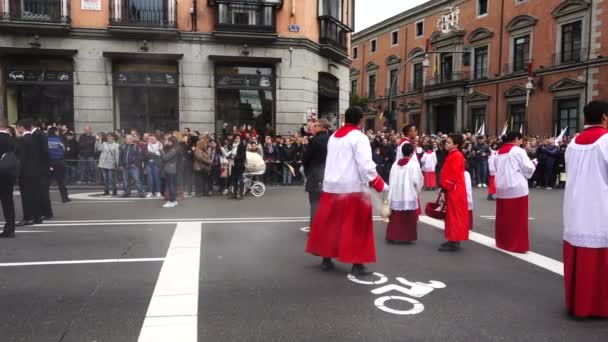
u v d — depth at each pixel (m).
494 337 3.74
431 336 3.73
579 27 27.53
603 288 4.09
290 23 19.53
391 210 7.24
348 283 5.09
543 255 6.54
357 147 5.16
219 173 13.45
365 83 50.47
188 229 8.00
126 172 12.82
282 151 16.81
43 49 17.62
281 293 4.72
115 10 18.00
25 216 8.38
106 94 18.28
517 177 6.59
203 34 18.72
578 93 27.31
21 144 8.30
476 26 35.28
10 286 4.87
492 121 33.69
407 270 5.66
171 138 11.18
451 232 6.65
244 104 19.44
